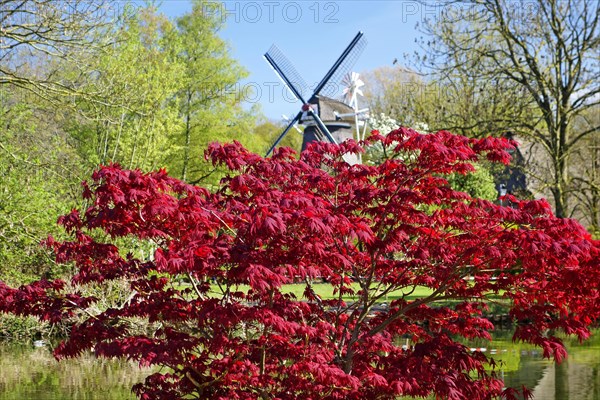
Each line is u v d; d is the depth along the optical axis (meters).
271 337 5.77
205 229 5.79
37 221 13.52
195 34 33.12
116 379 11.95
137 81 19.72
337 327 7.10
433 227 6.56
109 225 5.76
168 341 5.75
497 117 22.30
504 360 13.70
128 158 20.92
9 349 15.08
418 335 7.21
